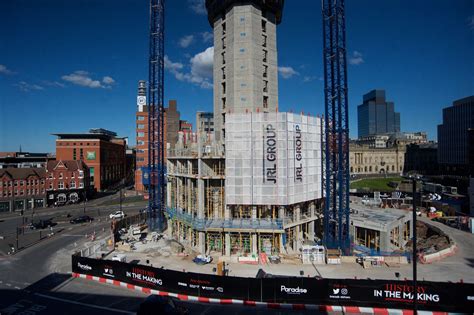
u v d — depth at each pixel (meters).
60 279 38.16
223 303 30.75
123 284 35.59
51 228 68.94
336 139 52.47
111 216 81.38
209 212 52.91
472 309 27.06
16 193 96.75
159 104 74.12
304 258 43.94
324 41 52.66
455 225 65.31
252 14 64.12
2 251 51.75
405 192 107.62
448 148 195.38
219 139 69.06
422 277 37.59
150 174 72.12
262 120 49.41
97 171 133.38
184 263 44.81
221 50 69.00
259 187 49.25
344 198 53.94
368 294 28.92
